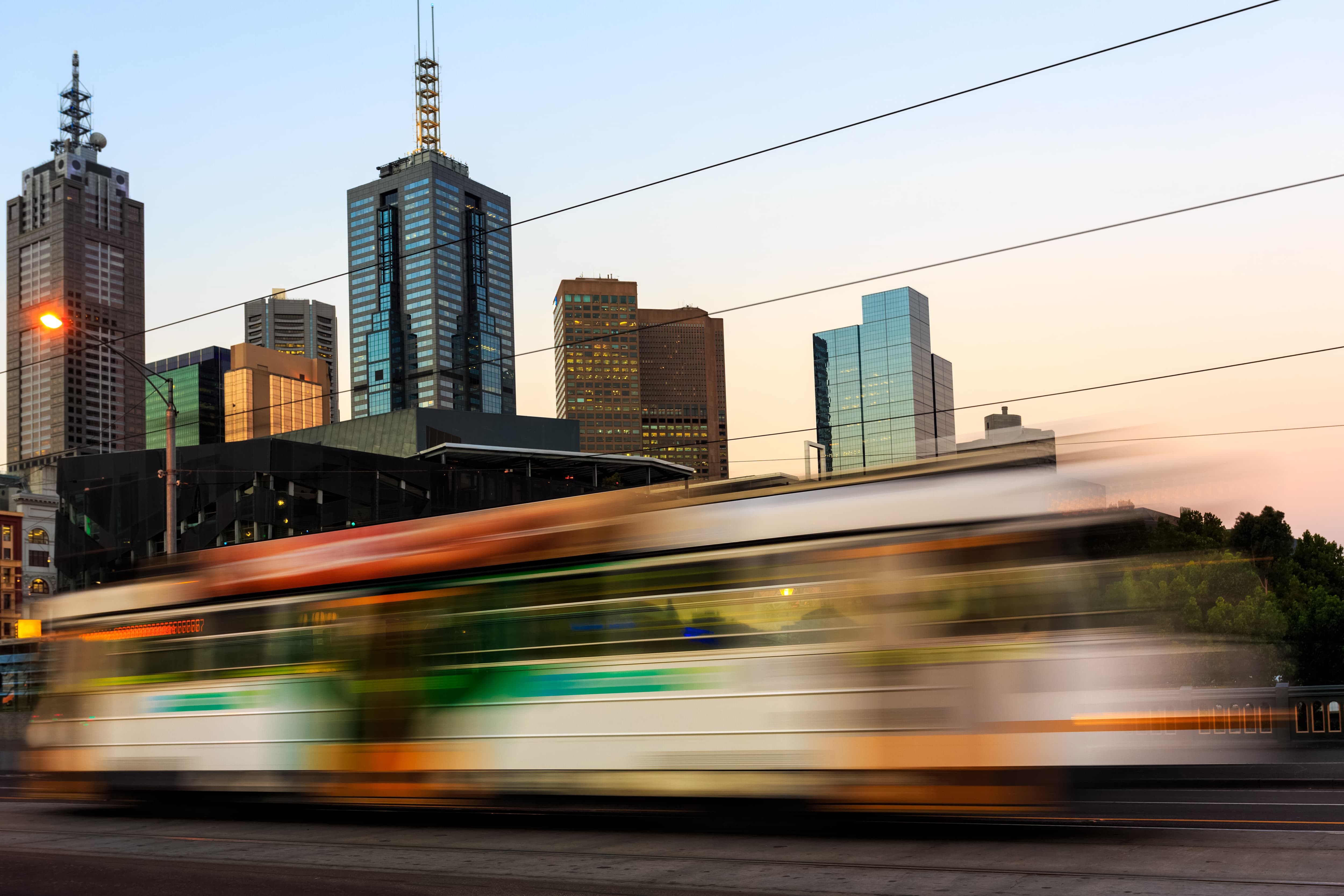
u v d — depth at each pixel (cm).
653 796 992
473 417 9525
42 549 11206
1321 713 1659
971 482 930
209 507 7494
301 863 993
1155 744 898
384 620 1169
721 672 980
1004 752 880
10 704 3000
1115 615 910
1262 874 784
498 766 1072
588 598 1055
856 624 939
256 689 1245
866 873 834
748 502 1002
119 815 1424
